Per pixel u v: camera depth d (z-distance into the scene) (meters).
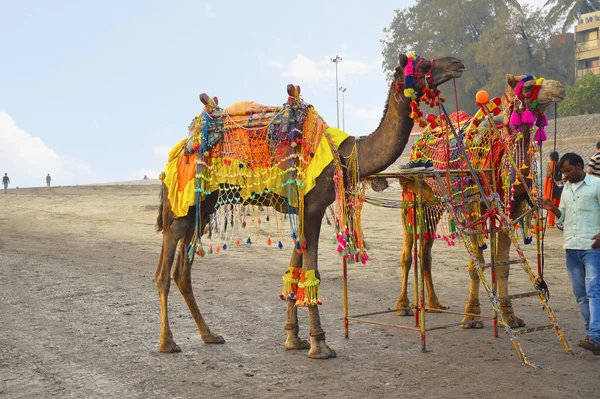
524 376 6.07
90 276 12.41
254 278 12.11
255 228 21.12
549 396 5.50
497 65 63.09
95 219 26.52
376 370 6.36
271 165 7.12
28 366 6.62
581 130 38.66
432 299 9.16
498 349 7.08
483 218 7.30
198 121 7.44
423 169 7.20
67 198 40.25
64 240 19.25
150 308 9.45
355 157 7.02
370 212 26.48
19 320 8.69
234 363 6.70
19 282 11.72
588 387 5.72
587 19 63.81
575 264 7.18
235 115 7.36
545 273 11.75
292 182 7.00
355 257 7.29
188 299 7.55
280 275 12.46
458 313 8.03
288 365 6.60
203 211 7.77
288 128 6.99
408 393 5.65
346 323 7.69
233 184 7.26
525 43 63.59
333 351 6.88
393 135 6.83
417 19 76.50
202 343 7.53
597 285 6.86
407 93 6.57
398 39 78.06
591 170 8.79
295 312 7.28
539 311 8.90
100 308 9.45
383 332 7.96
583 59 63.56
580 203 7.01
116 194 43.84
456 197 8.21
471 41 70.94
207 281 11.81
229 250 16.22
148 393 5.79
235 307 9.51
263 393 5.74
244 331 8.08
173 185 7.40
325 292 10.60
